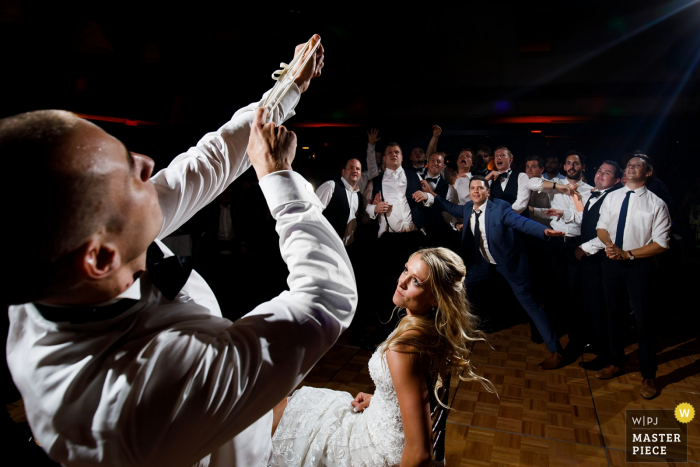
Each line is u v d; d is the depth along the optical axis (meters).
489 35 5.15
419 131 5.43
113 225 0.38
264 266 5.86
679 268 5.16
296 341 0.43
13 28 3.56
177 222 0.63
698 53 4.48
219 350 0.41
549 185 4.30
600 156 5.09
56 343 0.42
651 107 4.80
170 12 4.06
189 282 0.56
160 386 0.38
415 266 1.44
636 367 3.50
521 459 2.38
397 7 4.66
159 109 5.23
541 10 4.49
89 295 0.42
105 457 0.38
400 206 4.72
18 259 0.34
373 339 3.98
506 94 5.17
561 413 2.85
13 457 0.96
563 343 4.03
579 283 3.71
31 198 0.33
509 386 3.22
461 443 2.52
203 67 5.12
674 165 4.95
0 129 0.35
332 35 5.07
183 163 0.64
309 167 5.75
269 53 5.11
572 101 5.01
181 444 0.39
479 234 4.00
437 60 5.30
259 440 0.60
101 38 3.71
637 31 4.69
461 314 1.47
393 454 1.34
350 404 1.59
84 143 0.36
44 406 0.40
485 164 4.76
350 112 5.60
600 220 3.35
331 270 0.48
